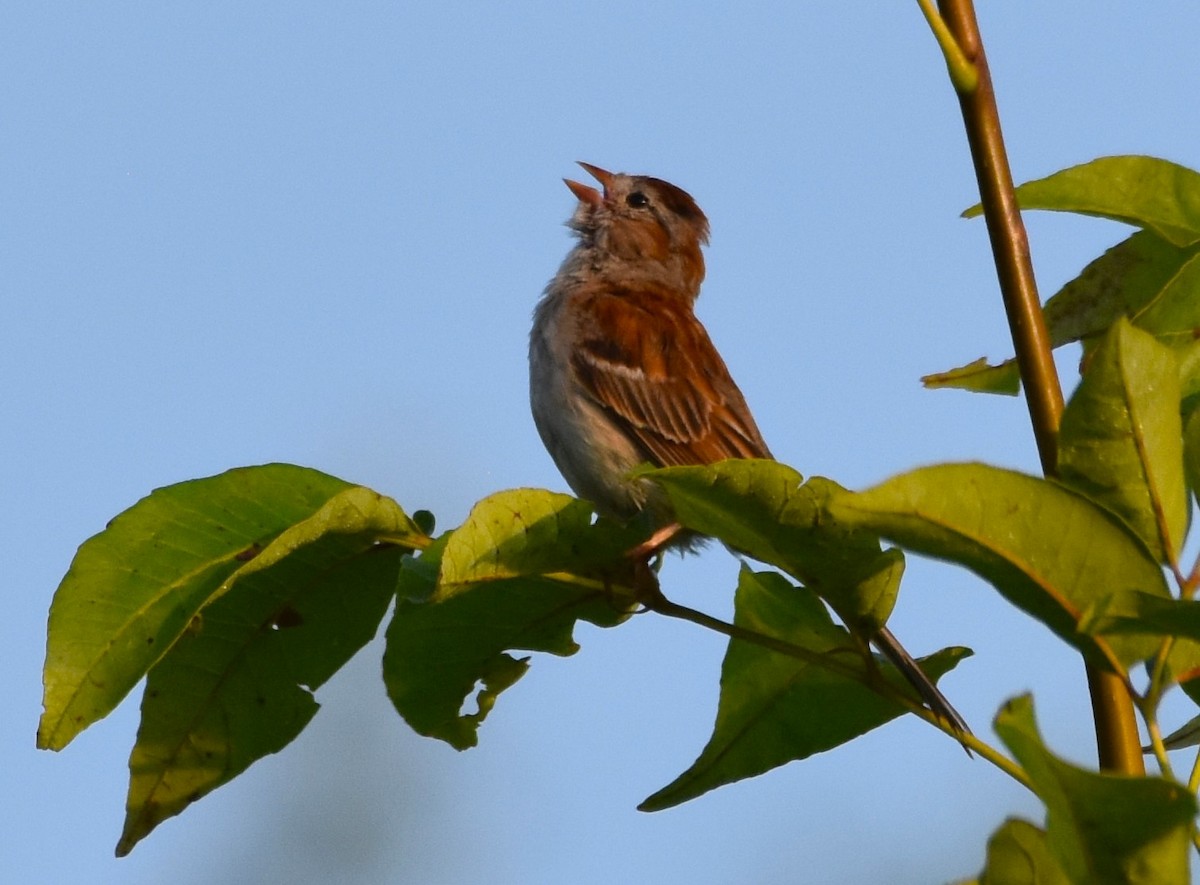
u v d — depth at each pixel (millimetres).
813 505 4652
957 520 4074
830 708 6125
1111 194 6512
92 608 5969
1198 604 3758
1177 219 6496
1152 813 3553
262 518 6062
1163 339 6895
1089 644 4195
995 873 4121
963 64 5203
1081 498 4035
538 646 6125
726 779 6215
